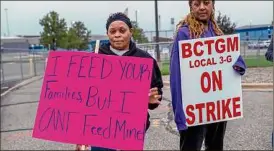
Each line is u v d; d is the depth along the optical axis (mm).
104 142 3016
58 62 3178
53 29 48594
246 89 10891
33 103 10109
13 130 7027
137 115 3002
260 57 23156
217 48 3400
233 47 3438
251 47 26281
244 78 12867
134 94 3037
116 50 3408
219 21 25234
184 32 3395
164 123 7020
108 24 3414
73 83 3129
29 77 20203
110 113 3041
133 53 3426
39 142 6090
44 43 48781
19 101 10602
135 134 2986
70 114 3086
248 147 5422
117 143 2986
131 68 3066
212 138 3764
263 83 11383
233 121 6969
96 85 3096
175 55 3373
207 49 3379
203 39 3361
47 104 3137
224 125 3684
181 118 3361
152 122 7129
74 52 3158
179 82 3361
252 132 6176
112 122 3029
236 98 3490
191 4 3463
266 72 14586
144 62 3049
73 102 3100
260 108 8055
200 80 3385
